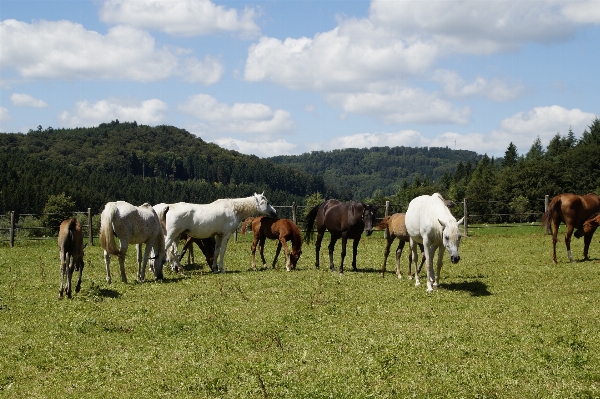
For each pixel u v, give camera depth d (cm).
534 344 846
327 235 2853
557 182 5812
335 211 1644
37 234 3616
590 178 6266
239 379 712
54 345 890
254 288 1341
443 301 1186
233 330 960
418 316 1052
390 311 1094
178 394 673
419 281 1417
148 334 949
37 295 1283
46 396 676
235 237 2681
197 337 925
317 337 905
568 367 739
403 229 1477
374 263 1869
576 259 1788
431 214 1294
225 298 1224
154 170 16950
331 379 702
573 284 1339
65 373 764
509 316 1034
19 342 911
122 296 1253
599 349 818
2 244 2719
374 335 916
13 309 1138
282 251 2217
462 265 1734
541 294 1234
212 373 732
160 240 1498
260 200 1700
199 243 1745
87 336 945
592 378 704
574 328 925
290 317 1037
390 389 669
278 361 780
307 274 1559
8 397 682
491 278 1455
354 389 669
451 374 714
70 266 1244
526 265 1678
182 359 805
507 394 653
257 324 995
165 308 1129
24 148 15662
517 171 6038
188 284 1397
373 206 1558
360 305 1150
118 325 1006
